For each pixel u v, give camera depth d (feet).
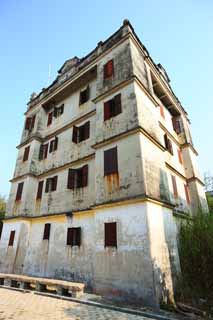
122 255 26.09
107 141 34.88
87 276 31.14
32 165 52.39
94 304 22.66
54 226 41.50
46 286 31.32
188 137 57.62
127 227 27.04
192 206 48.47
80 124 47.11
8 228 49.16
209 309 22.06
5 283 35.35
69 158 45.27
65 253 36.29
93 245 32.63
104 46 46.85
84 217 36.35
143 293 22.56
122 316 19.10
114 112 36.86
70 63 60.64
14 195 52.70
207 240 26.55
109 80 40.83
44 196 47.26
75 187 40.50
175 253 29.66
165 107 56.34
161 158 36.60
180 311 20.80
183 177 50.19
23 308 20.80
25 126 62.44
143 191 27.27
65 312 19.86
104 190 32.17
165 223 30.07
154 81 47.93
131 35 41.27
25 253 44.39
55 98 57.77
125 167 30.86
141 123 32.53
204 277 25.22
